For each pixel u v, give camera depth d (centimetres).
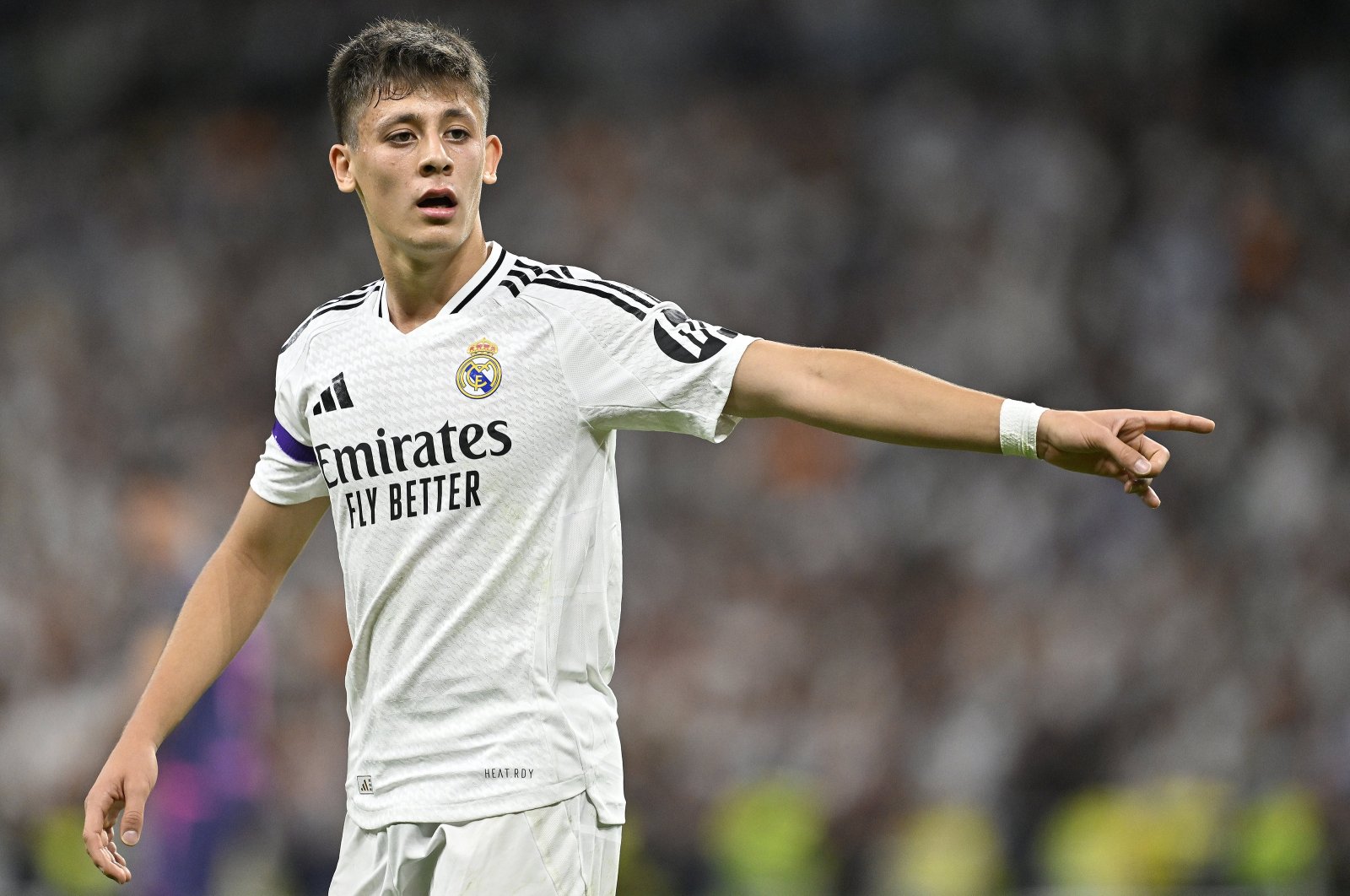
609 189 6109
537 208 6128
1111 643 4462
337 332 1136
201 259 6200
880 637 4662
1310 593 4562
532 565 1074
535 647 1069
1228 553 4719
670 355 1061
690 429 1070
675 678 4619
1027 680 4419
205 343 6000
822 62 6306
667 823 4062
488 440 1075
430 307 1118
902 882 3697
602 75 6419
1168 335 5409
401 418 1094
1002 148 5969
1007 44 6197
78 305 6172
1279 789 3841
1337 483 4903
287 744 4325
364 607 1116
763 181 6056
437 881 1060
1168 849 3541
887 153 6053
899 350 5591
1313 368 5241
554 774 1062
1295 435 5025
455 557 1079
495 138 1185
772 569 4903
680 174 6109
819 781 4203
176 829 2597
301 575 4662
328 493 1169
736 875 3788
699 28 6406
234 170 6372
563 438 1080
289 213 6278
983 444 995
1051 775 4228
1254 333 5362
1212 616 4491
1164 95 6041
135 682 2822
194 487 5441
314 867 4003
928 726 4388
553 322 1081
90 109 6619
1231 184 5794
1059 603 4588
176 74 6588
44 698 4753
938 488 4922
